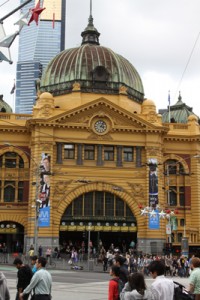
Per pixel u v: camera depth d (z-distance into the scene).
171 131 76.44
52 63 82.56
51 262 58.31
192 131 76.75
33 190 67.19
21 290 16.16
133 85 81.56
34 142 68.69
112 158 71.06
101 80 78.06
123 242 74.25
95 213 69.19
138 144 71.25
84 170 69.31
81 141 69.94
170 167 76.06
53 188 67.69
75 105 74.62
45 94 70.75
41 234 65.19
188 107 90.19
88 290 30.67
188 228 73.00
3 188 71.56
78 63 79.12
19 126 71.94
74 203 69.00
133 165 70.94
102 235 75.12
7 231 71.31
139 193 70.00
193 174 72.00
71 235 75.50
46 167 67.31
